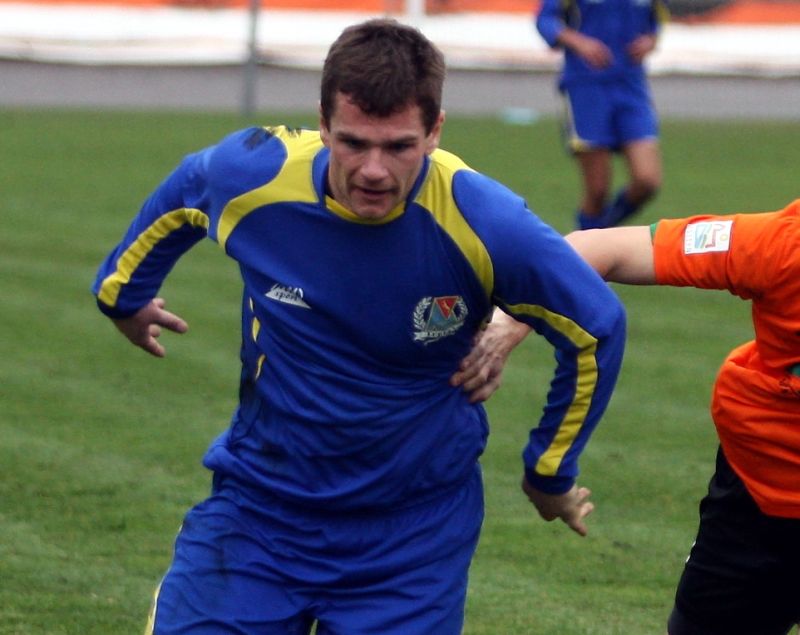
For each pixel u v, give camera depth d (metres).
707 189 42.28
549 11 32.44
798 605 10.67
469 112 61.81
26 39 70.75
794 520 10.23
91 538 15.52
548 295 9.09
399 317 9.16
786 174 45.88
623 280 10.05
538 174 43.94
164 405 20.47
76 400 20.58
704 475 18.22
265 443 9.53
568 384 9.38
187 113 57.28
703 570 10.70
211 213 9.62
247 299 9.66
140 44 71.00
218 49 70.56
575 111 32.56
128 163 43.62
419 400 9.39
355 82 8.47
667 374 23.03
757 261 9.54
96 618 13.48
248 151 9.47
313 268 9.18
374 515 9.49
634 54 31.98
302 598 9.46
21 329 24.44
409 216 9.01
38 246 31.05
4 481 17.14
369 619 9.38
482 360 9.57
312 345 9.29
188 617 9.45
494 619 13.75
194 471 17.73
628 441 19.55
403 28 8.85
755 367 10.16
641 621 13.81
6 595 13.91
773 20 76.81
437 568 9.52
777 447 10.09
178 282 28.19
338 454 9.34
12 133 50.25
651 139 32.31
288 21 73.44
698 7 76.94
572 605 14.18
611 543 15.91
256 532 9.52
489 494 17.41
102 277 10.66
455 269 9.10
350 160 8.65
